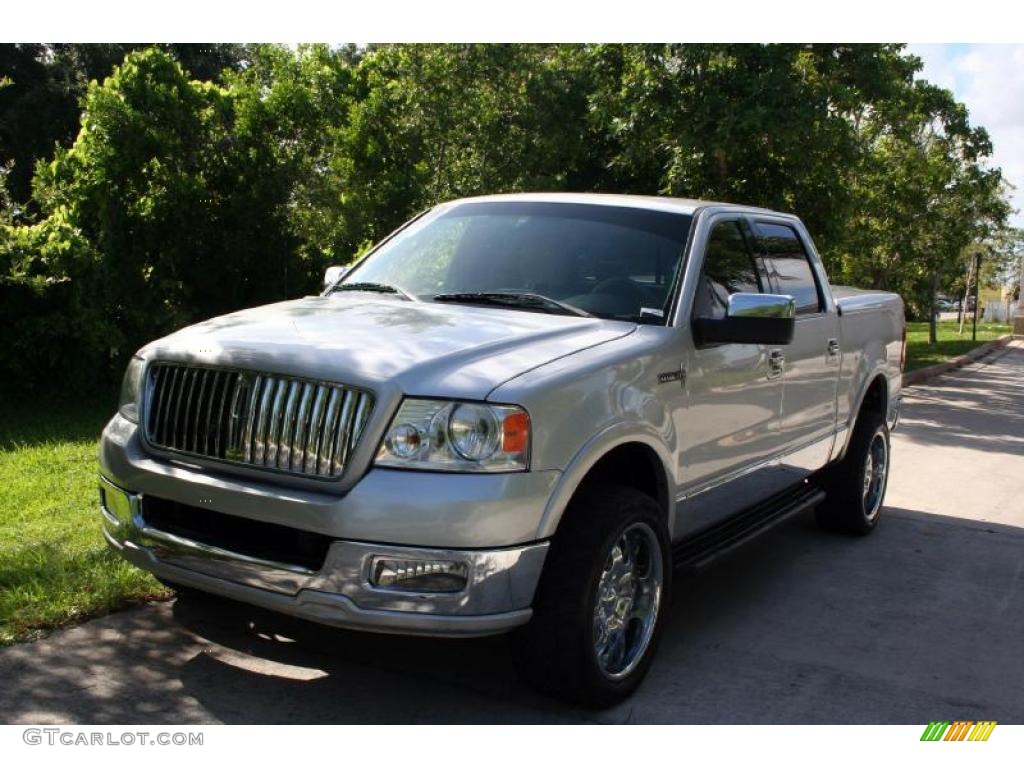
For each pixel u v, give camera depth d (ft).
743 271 17.02
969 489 28.66
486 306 14.89
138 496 12.71
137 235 35.81
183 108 36.45
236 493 11.62
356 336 12.60
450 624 11.13
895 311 24.38
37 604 14.71
